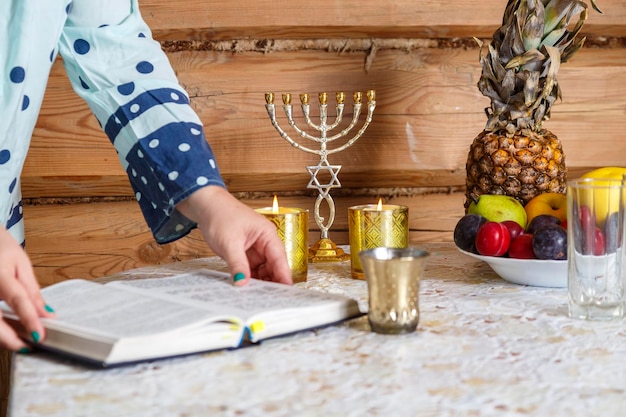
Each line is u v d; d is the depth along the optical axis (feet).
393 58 6.15
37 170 6.11
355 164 6.19
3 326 2.99
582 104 6.26
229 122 6.13
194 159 3.99
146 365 2.90
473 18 6.07
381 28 6.07
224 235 3.71
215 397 2.60
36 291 3.08
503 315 3.60
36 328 2.93
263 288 3.57
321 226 5.31
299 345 3.14
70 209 6.24
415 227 6.37
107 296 3.39
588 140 6.29
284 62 6.12
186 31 6.00
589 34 6.27
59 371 2.84
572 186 3.53
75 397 2.61
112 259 6.29
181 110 4.20
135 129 4.15
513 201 4.61
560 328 3.39
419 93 6.17
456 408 2.51
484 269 4.67
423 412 2.48
